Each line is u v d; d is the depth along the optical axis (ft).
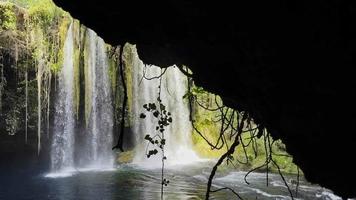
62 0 12.01
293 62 9.25
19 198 42.55
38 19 56.59
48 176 55.42
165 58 13.99
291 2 8.45
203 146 68.80
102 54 64.44
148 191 43.98
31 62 56.39
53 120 61.05
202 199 39.37
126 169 59.88
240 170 53.21
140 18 11.60
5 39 53.31
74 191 45.19
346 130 9.30
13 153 60.54
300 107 9.91
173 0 10.34
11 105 56.34
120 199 40.75
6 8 52.75
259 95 11.16
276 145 52.16
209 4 9.70
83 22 12.58
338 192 10.80
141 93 69.10
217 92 13.10
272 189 42.01
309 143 10.56
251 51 9.84
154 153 19.94
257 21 9.20
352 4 7.52
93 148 65.67
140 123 69.72
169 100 71.92
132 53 66.54
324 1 7.89
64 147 62.64
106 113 66.18
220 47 10.76
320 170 10.87
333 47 8.32
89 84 63.67
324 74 8.84
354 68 8.29
